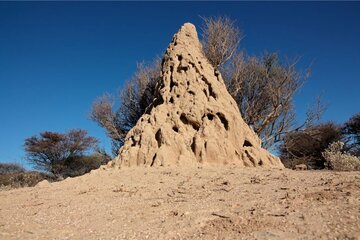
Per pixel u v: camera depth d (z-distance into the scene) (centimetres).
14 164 3344
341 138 2830
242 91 2339
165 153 1210
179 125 1341
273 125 2333
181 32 1670
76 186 984
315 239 456
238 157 1298
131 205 720
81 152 3030
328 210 552
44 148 2894
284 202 624
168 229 546
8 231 584
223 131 1316
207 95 1453
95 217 648
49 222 632
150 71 2498
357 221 490
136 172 1096
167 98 1466
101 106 2558
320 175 925
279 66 2306
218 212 607
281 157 2592
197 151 1243
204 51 2248
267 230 497
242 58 2312
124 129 2572
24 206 783
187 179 955
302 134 2447
